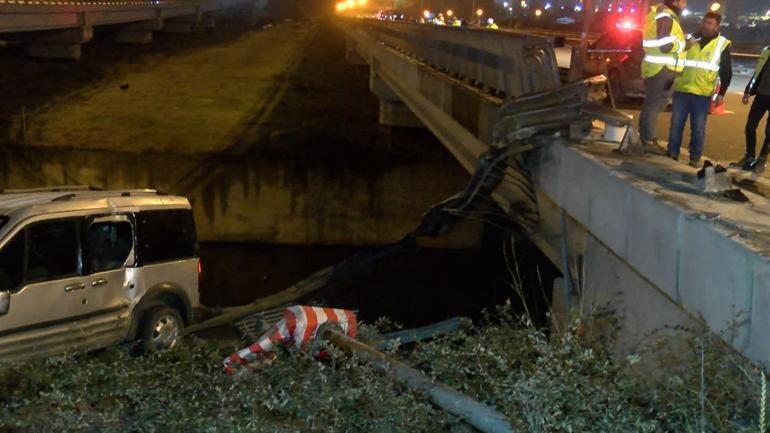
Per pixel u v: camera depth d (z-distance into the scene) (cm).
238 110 3706
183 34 7038
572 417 390
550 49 942
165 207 1173
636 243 614
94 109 3650
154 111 3641
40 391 543
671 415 387
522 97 891
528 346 504
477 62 1288
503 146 895
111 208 1095
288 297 1347
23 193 1194
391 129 3297
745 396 394
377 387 455
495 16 9019
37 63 4575
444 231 1166
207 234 2967
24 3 3725
